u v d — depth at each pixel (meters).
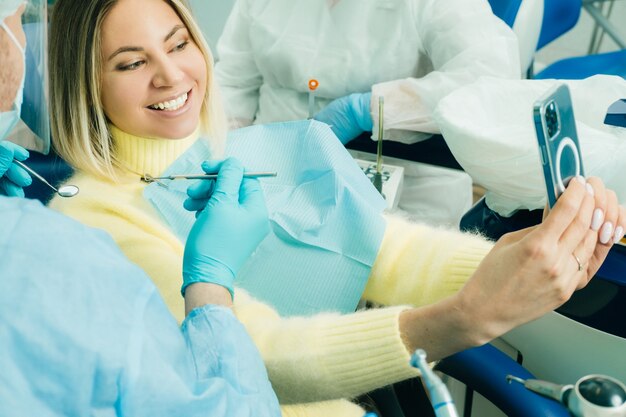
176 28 0.93
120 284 0.39
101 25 0.87
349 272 0.97
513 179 1.07
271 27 1.78
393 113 1.54
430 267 0.95
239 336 0.54
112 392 0.36
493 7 1.76
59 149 0.95
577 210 0.62
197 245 0.75
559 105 0.62
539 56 3.14
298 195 1.01
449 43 1.63
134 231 0.87
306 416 0.86
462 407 1.04
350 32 1.71
